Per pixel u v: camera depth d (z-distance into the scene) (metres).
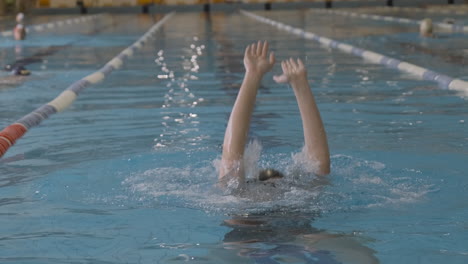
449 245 1.98
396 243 2.00
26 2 21.39
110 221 2.28
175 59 8.04
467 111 4.22
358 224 2.17
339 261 1.86
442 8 19.30
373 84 5.55
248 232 2.12
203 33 12.62
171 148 3.35
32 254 1.99
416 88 5.27
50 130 3.93
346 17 16.67
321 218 2.23
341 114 4.23
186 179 2.74
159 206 2.42
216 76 6.34
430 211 2.30
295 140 3.53
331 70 6.56
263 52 2.68
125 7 22.52
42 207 2.47
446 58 7.18
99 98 5.14
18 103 4.82
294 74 2.65
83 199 2.54
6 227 2.25
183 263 1.88
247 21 16.44
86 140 3.62
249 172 2.56
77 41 11.02
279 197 2.40
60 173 2.94
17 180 2.86
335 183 2.59
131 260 1.92
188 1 23.48
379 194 2.49
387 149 3.26
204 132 3.76
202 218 2.26
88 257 1.96
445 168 2.88
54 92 5.35
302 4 22.83
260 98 4.91
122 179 2.79
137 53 8.95
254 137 3.62
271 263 1.86
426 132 3.63
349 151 3.22
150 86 5.75
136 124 4.04
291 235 2.08
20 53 9.00
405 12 17.77
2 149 3.42
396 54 7.73
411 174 2.78
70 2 22.53
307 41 10.29
